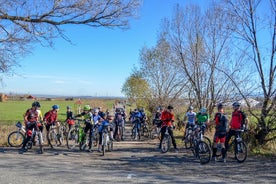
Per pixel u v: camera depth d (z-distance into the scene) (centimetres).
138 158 1241
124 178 880
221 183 840
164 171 998
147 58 2948
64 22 1565
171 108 1415
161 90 2794
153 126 2052
